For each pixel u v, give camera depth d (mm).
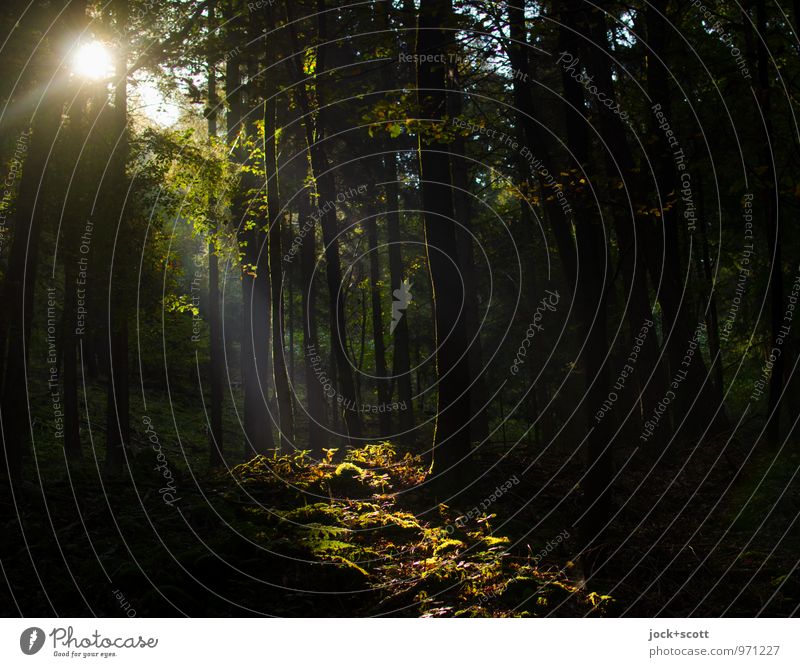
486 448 14305
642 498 11609
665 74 14656
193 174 17719
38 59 11320
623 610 7410
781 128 13859
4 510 8734
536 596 7594
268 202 17266
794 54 13648
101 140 16125
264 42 18078
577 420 24734
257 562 7988
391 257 26578
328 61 21250
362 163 24484
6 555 7711
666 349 16672
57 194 15547
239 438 31391
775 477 10562
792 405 17125
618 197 12938
